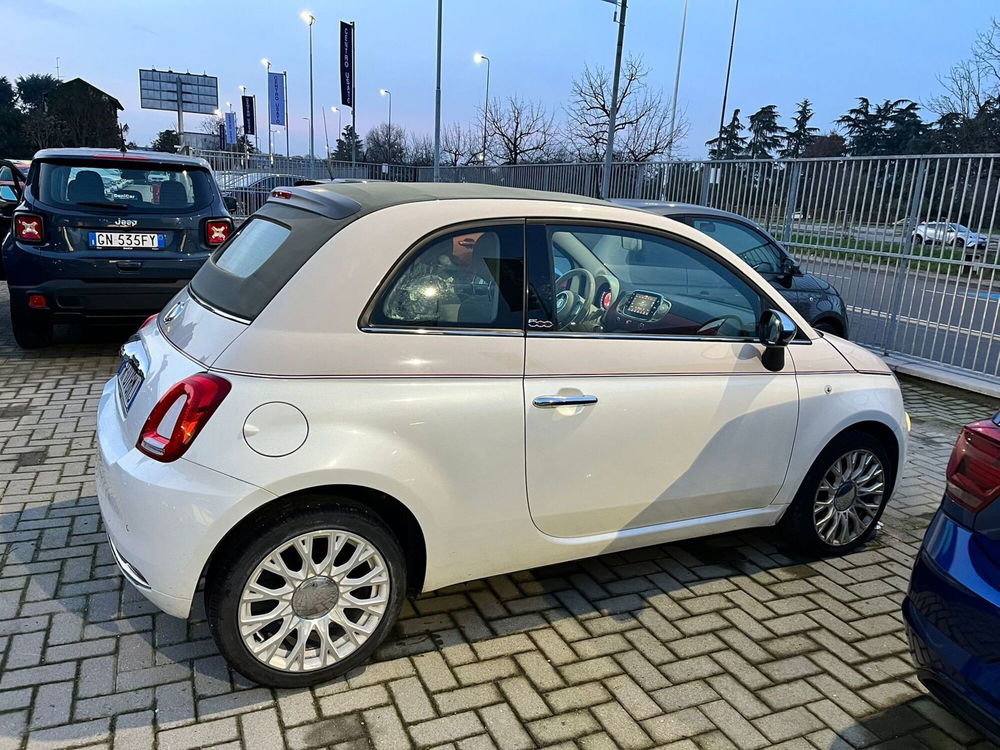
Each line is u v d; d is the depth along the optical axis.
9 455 4.49
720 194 10.40
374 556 2.62
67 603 3.02
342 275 2.53
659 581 3.48
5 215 9.89
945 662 2.17
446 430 2.61
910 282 8.05
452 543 2.76
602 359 2.93
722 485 3.30
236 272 2.84
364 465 2.46
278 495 2.38
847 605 3.35
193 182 6.80
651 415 3.01
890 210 8.17
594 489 2.98
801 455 3.47
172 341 2.75
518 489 2.81
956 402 7.05
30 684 2.54
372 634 2.68
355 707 2.53
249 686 2.60
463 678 2.71
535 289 2.83
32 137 58.91
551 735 2.45
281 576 2.49
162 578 2.39
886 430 3.75
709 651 2.96
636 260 3.09
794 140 64.44
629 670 2.81
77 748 2.28
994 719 2.03
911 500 4.63
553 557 3.04
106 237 6.34
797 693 2.74
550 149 31.72
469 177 20.53
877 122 55.22
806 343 3.53
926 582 2.31
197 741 2.33
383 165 23.94
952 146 28.66
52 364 6.48
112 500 2.53
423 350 2.60
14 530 3.59
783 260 7.34
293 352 2.43
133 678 2.60
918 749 2.50
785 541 3.95
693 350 3.16
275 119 39.66
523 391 2.75
